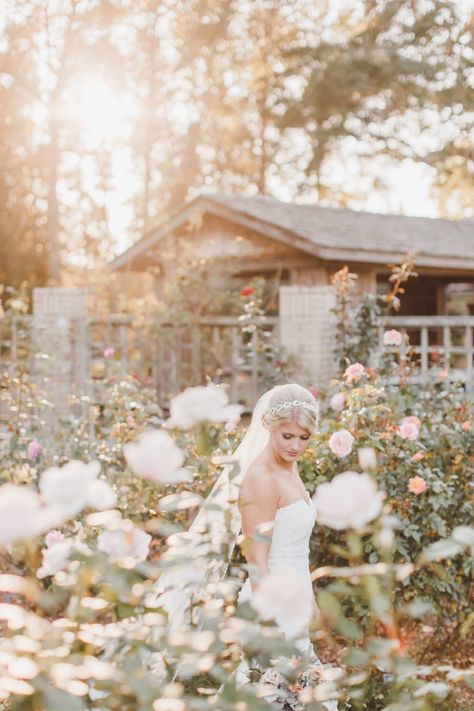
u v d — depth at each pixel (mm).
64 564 1984
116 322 11367
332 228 13195
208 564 2258
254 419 3928
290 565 3754
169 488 4984
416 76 25938
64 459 5949
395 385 6820
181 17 29203
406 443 5051
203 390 2191
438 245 13555
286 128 29438
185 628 2109
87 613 1965
